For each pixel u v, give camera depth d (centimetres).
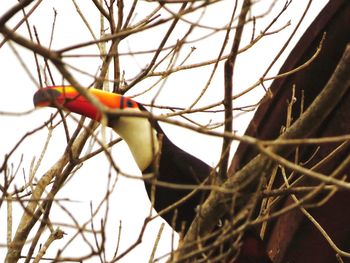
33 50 757
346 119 1323
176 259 892
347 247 1412
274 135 1395
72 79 755
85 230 832
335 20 1319
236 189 873
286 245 1406
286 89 1371
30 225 1037
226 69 928
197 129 770
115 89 1270
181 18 867
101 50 1152
